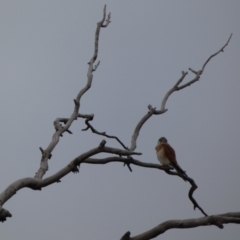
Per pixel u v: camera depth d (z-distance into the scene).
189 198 13.73
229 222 11.84
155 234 11.80
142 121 14.67
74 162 12.53
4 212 10.80
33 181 12.04
